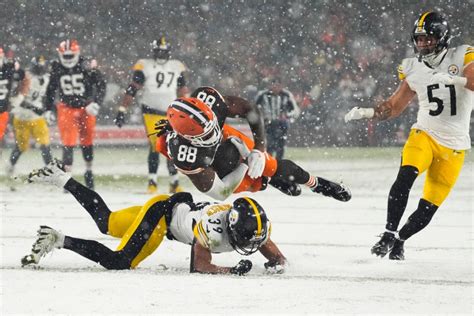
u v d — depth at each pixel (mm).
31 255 21391
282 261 22141
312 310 17312
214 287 19516
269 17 91938
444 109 24609
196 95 21594
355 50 90000
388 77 89250
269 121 61250
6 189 46375
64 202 40062
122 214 22719
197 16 92875
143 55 92625
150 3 92688
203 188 21609
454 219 35344
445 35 24172
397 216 24219
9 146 81188
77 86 46469
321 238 29234
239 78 91750
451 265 23766
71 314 16766
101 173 57750
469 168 63875
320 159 71188
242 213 20250
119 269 21781
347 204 40656
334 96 88562
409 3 89938
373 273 22266
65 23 91875
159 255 24906
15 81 50375
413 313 17219
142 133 87500
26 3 91062
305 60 90562
